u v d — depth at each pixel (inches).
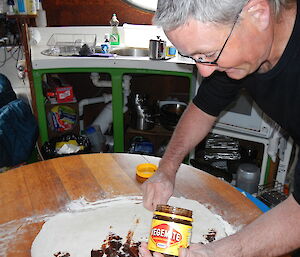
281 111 41.9
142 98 103.1
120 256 40.9
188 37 30.9
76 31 105.4
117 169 55.7
